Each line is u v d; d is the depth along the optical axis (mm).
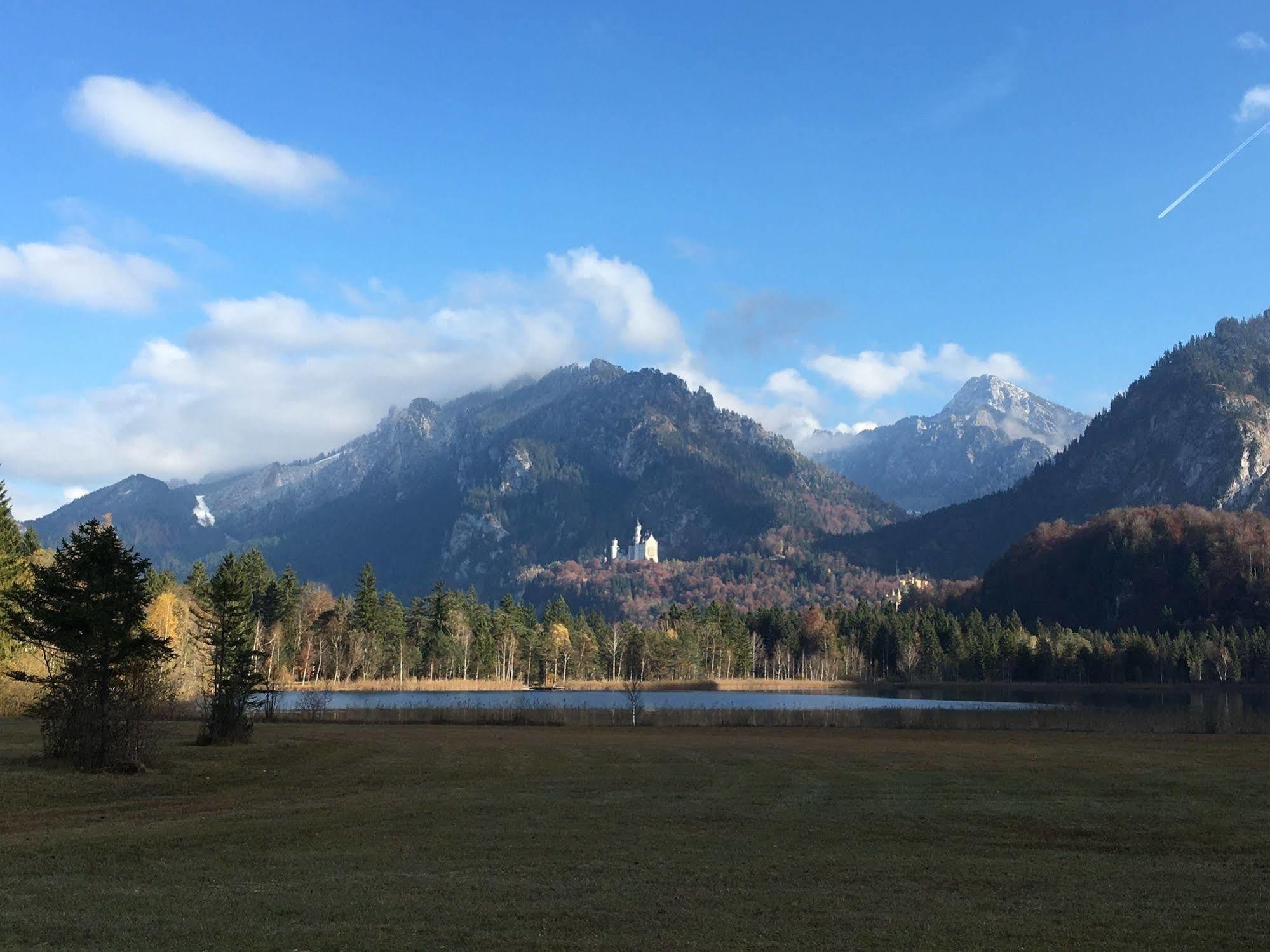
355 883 17828
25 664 61094
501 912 15688
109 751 36000
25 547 73062
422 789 31938
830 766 38750
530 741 51031
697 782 33438
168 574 124875
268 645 121188
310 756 42750
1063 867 19719
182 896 16625
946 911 16094
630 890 17406
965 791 31219
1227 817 25969
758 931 14727
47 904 15953
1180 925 15242
